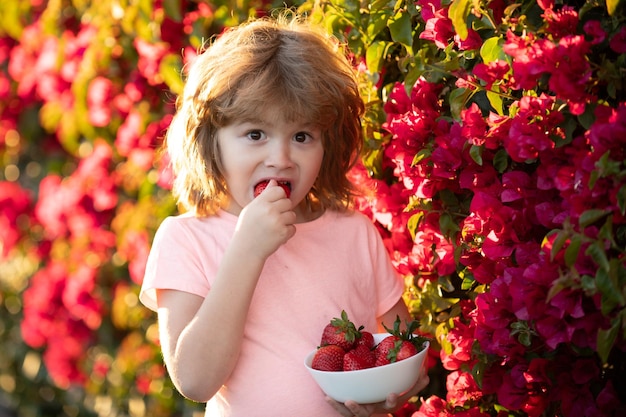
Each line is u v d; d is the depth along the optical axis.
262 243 1.86
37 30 4.20
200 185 2.07
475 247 2.00
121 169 3.78
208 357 1.85
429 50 2.17
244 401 1.96
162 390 3.60
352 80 2.13
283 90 1.91
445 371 2.52
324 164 2.16
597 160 1.60
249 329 1.99
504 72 1.85
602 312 1.58
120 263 3.90
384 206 2.29
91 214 3.92
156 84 3.34
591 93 1.71
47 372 4.73
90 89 3.58
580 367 1.79
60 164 4.57
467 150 1.94
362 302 2.13
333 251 2.12
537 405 1.89
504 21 1.85
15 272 4.89
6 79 4.71
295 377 1.97
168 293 2.00
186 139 2.08
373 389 1.82
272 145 1.93
